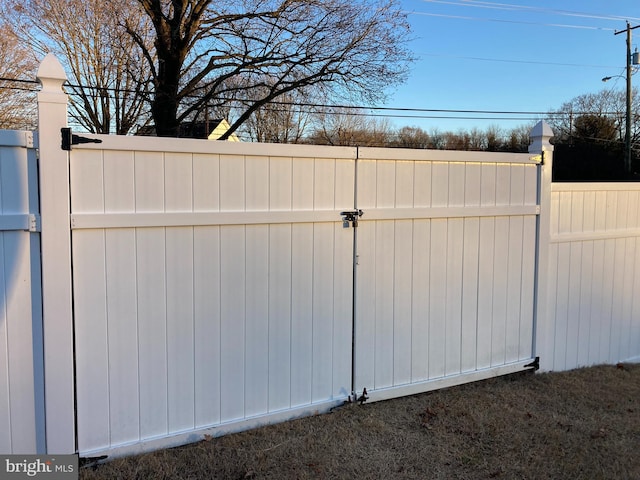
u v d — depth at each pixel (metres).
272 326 3.32
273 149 3.20
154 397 2.96
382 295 3.73
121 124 15.95
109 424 2.84
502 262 4.29
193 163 2.97
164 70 12.12
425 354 3.96
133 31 12.23
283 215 3.27
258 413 3.31
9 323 2.57
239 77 13.58
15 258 2.56
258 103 13.22
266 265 3.27
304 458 2.93
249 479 2.70
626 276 5.11
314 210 3.39
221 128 19.36
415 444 3.15
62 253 2.64
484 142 41.19
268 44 12.54
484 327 4.24
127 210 2.80
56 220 2.62
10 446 2.61
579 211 4.71
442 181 3.91
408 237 3.80
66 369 2.69
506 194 4.26
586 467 2.95
